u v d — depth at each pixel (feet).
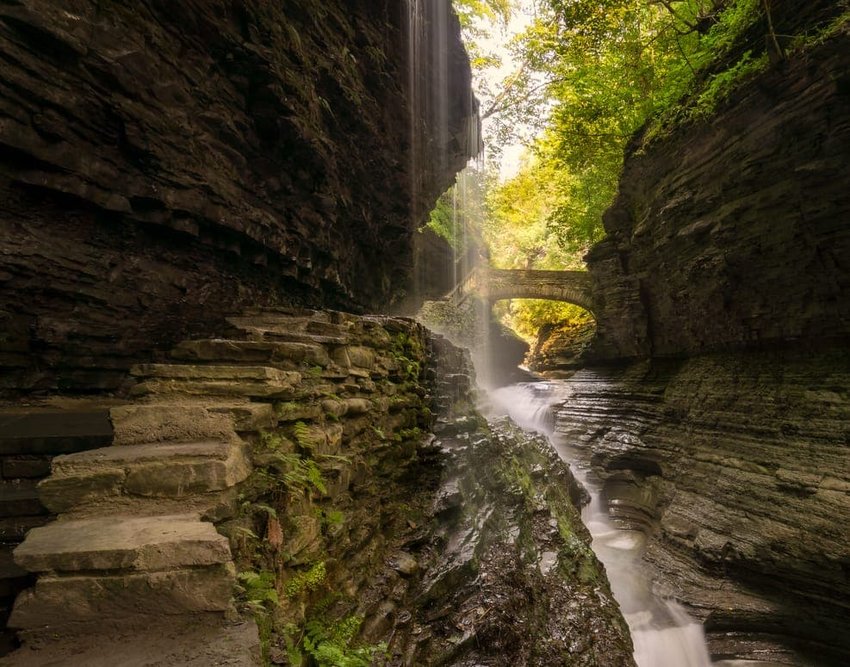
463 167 48.06
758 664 28.89
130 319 14.35
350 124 26.07
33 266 11.31
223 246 18.22
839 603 27.43
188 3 14.32
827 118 29.60
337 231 28.12
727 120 37.73
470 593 17.89
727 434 40.70
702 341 47.19
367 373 19.53
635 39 52.08
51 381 12.29
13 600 7.86
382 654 12.60
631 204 57.41
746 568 32.14
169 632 6.59
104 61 11.80
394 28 29.22
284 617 9.43
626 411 58.13
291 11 20.12
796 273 34.68
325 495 13.25
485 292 88.94
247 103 17.98
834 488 29.25
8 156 10.59
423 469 22.77
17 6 9.82
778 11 33.96
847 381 32.32
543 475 32.91
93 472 8.34
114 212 13.19
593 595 21.88
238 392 11.91
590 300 84.07
